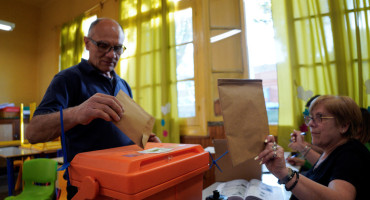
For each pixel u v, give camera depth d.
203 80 2.66
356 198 0.68
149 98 3.03
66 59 4.10
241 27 2.55
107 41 0.92
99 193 0.43
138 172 0.41
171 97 2.80
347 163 0.73
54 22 4.57
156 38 2.96
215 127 2.57
